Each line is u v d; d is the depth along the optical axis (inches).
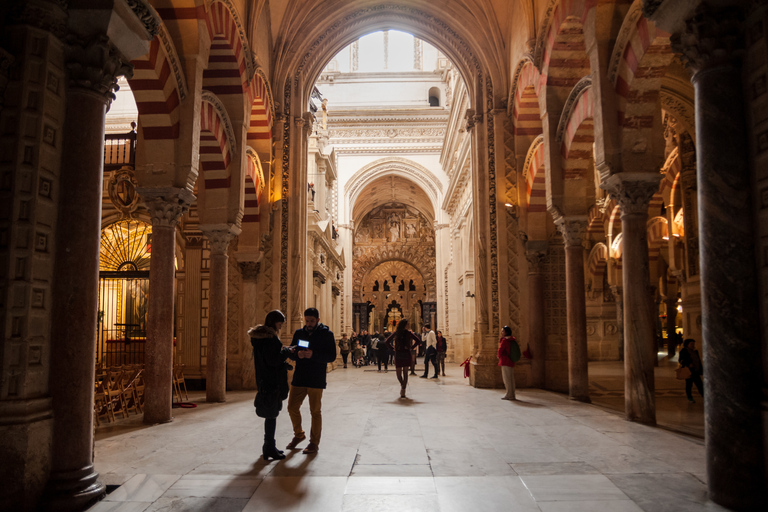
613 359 1045.8
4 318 162.7
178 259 548.4
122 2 189.2
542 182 542.0
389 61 1469.0
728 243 174.2
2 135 171.0
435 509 164.2
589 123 400.8
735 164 175.8
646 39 300.5
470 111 601.3
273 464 216.7
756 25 172.6
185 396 471.2
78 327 178.4
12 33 176.2
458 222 1200.8
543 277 554.6
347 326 1421.0
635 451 238.8
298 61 604.1
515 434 281.0
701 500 171.9
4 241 166.2
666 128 692.1
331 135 1406.3
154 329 331.9
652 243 912.3
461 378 696.4
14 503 157.0
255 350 229.6
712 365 174.6
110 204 549.0
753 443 166.1
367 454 234.2
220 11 385.7
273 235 569.9
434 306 1795.0
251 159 513.7
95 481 177.2
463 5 592.1
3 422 158.1
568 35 416.2
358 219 1793.8
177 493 179.9
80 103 187.3
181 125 342.3
